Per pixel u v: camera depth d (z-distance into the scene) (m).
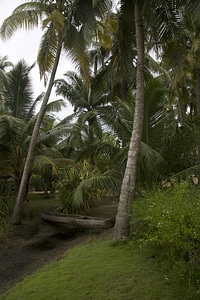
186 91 18.48
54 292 4.00
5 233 8.15
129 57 8.07
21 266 5.99
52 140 11.13
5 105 11.48
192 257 3.85
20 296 4.06
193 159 8.19
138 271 4.42
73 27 7.88
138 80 6.76
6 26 9.37
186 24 9.00
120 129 8.36
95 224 8.73
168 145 7.90
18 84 11.55
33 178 17.47
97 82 13.80
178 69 8.44
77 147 15.46
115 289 3.92
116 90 13.45
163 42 7.80
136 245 5.54
